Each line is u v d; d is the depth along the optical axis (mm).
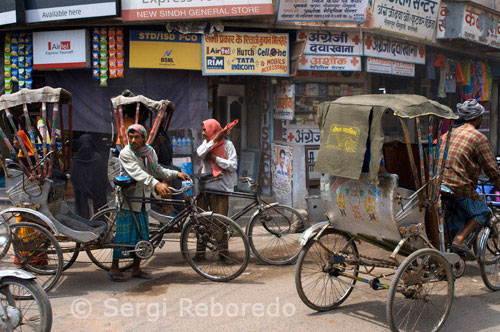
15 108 5109
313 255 4359
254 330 3854
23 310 4098
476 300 4539
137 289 4820
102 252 6121
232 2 7793
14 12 7723
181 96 8367
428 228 4016
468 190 4457
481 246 4652
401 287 3848
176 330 3848
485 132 12992
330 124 3988
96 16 7609
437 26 10219
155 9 7734
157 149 6223
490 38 10969
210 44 8086
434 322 4008
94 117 8297
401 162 4574
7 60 8172
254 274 5379
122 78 8258
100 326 3914
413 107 3654
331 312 4242
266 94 9242
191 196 5125
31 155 5207
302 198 7918
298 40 8547
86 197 6203
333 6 8336
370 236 4117
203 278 5191
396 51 9688
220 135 5609
